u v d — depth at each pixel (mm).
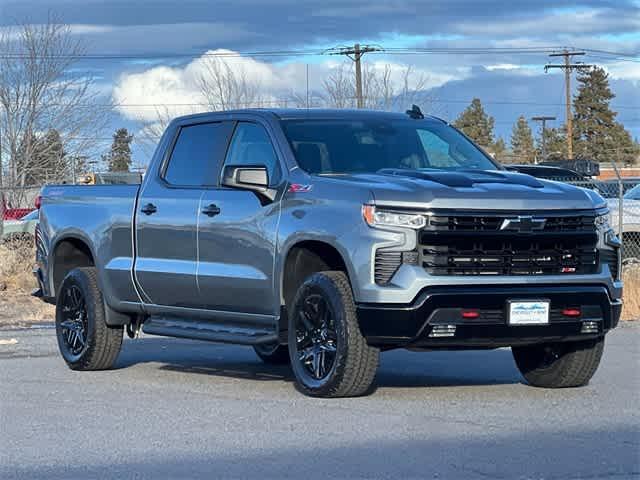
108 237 10922
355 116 10039
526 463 6617
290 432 7582
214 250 9820
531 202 8648
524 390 9398
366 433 7504
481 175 9203
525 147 106938
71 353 11195
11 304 19031
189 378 10445
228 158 9977
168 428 7828
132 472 6574
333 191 8844
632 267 19016
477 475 6348
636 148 91062
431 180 8805
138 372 10945
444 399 8867
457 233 8469
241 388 9680
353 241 8547
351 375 8664
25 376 10617
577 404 8617
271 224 9281
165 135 10664
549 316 8625
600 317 8867
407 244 8422
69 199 11531
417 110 10453
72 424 8055
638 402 8727
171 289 10258
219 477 6418
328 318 8812
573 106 91438
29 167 36156
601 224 8984
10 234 25219
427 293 8352
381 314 8398
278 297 9250
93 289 11008
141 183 10750
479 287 8477
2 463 6871
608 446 7062
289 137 9562
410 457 6797
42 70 36156
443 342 8492
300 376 9039
